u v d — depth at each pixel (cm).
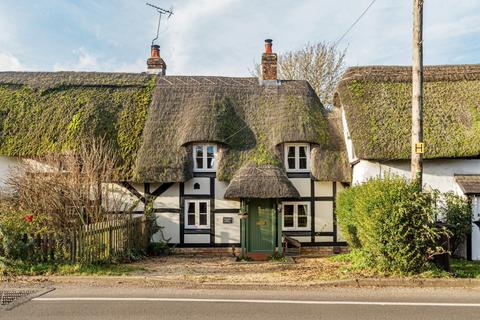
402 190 1020
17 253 1051
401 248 993
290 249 1611
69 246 1068
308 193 1638
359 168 1528
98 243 1155
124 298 810
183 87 1806
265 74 1864
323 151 1642
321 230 1628
